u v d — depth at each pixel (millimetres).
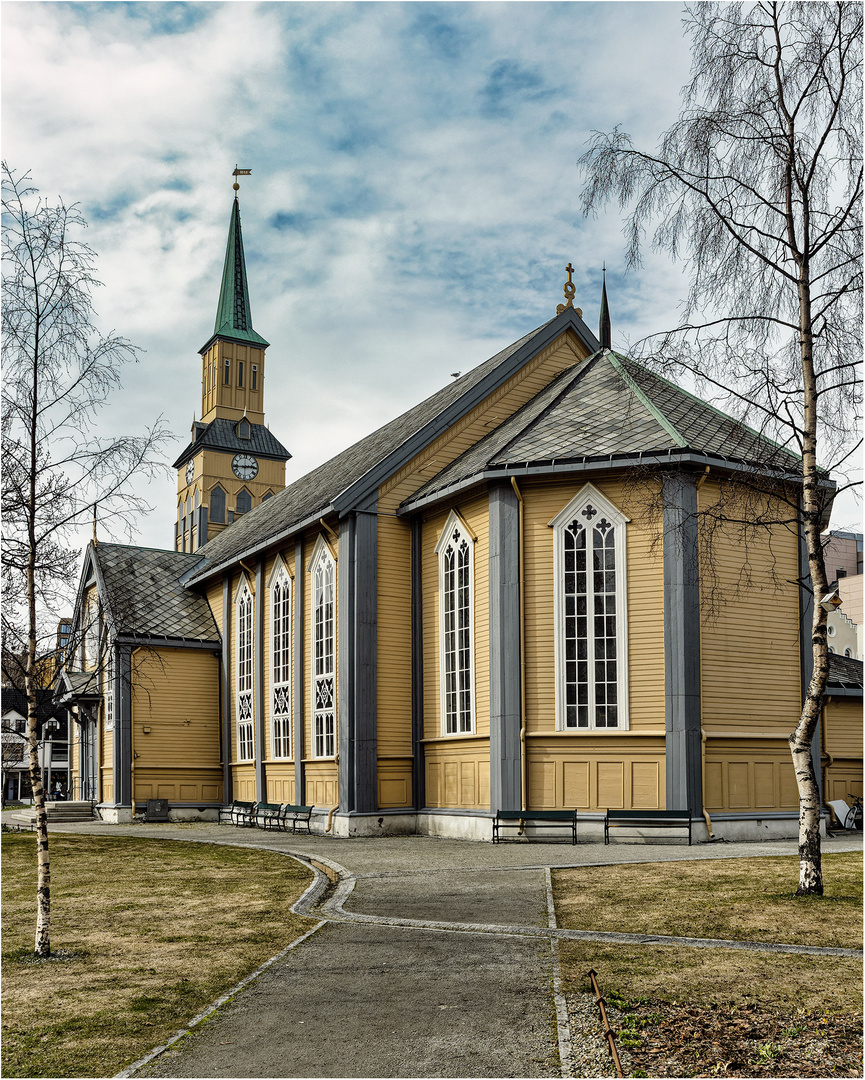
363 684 24359
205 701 34375
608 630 20719
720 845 18953
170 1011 8789
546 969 9586
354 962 10164
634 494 20375
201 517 78375
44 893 11109
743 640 20750
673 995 8594
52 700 13227
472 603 23062
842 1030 7617
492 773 21438
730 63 13945
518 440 22516
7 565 12344
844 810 24281
